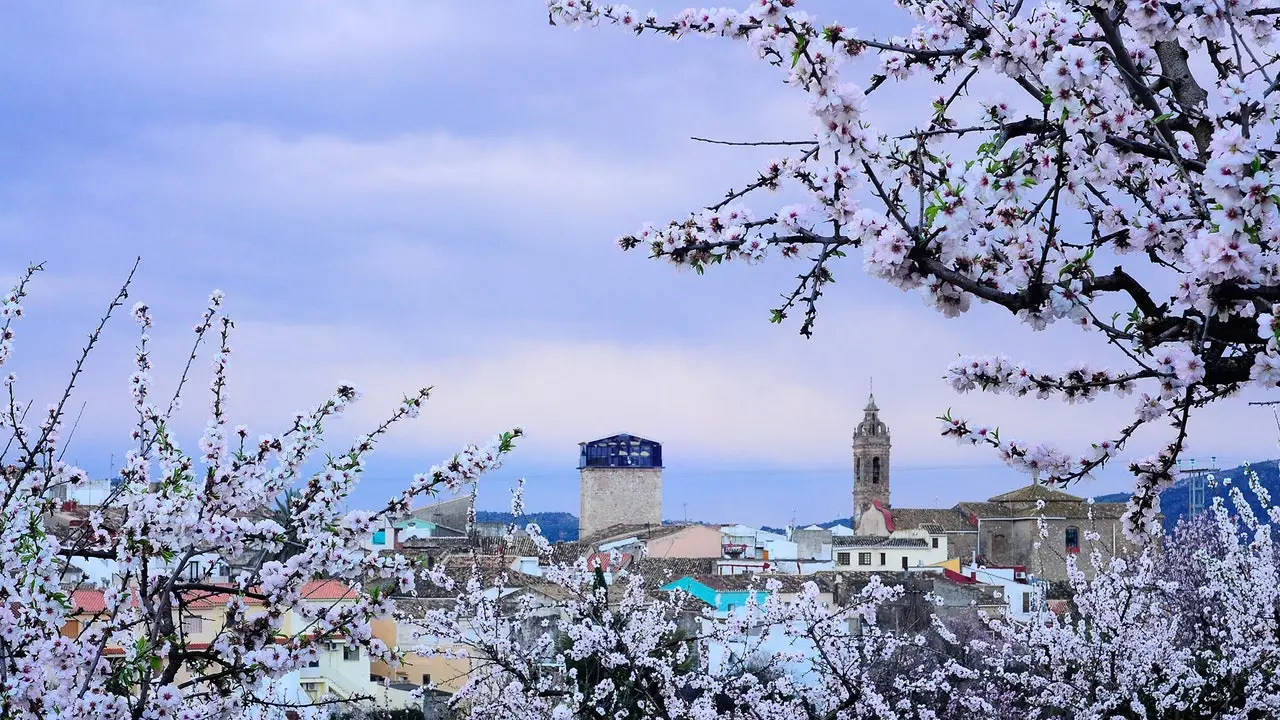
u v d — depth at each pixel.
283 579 9.59
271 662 9.44
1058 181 6.61
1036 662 26.12
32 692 8.49
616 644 18.94
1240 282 6.36
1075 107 6.73
